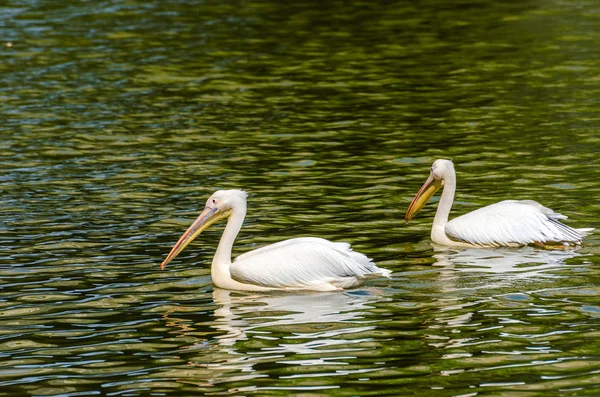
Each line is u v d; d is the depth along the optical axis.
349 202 15.71
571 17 33.00
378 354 9.73
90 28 32.66
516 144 19.02
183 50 29.30
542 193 15.79
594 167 17.17
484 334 10.20
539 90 23.59
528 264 12.46
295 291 11.85
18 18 34.38
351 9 35.88
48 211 15.36
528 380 9.08
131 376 9.41
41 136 20.22
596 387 8.91
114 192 16.42
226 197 12.38
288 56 28.44
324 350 9.94
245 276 11.91
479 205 15.35
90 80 25.52
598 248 13.05
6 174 17.53
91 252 13.41
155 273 12.58
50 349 10.15
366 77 25.75
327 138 19.95
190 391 9.05
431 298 11.34
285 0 37.91
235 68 26.95
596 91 23.22
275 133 20.44
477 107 22.23
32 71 26.52
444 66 26.73
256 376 9.31
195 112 22.30
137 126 21.06
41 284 12.16
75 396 9.02
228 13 35.44
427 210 15.29
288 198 15.98
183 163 18.27
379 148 19.14
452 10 35.19
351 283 11.87
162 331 10.56
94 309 11.30
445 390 8.91
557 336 10.10
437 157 18.36
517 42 29.44
